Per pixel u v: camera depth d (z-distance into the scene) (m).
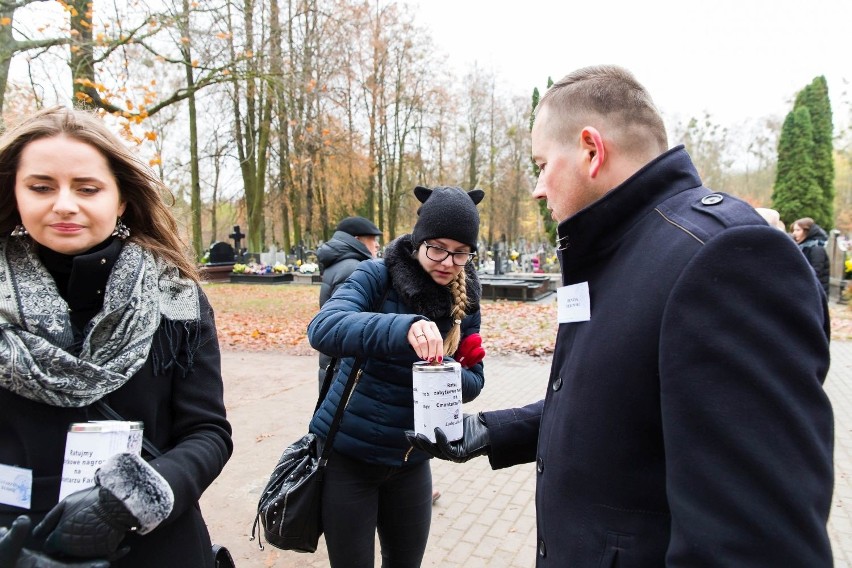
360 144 26.77
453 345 1.96
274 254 23.05
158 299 1.31
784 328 0.80
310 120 16.92
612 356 0.98
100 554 1.00
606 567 0.97
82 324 1.25
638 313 0.96
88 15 8.30
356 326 1.66
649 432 0.95
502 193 39.78
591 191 1.15
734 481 0.76
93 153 1.23
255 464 4.02
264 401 5.61
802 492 0.74
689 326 0.84
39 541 1.07
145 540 1.23
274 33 11.74
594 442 1.00
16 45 8.38
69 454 1.06
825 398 0.80
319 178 26.17
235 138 21.23
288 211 29.88
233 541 3.02
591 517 1.00
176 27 9.23
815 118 32.19
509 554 2.93
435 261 1.85
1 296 1.14
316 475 1.86
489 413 1.63
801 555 0.72
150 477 1.03
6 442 1.16
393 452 1.86
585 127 1.13
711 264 0.85
